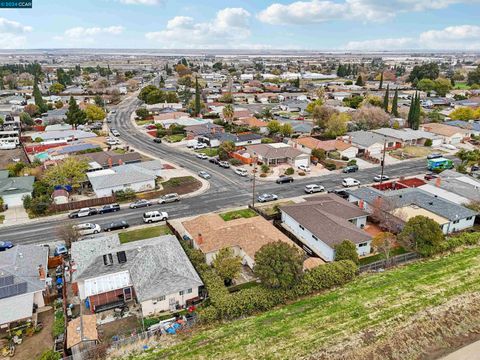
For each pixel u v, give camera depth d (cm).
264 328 4075
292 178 8575
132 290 4528
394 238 5603
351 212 6188
